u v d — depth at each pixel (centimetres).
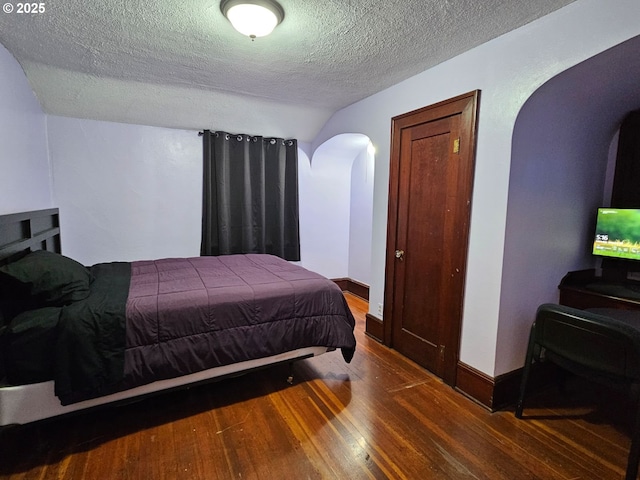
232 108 340
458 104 220
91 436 181
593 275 249
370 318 321
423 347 261
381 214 301
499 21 179
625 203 239
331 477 157
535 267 217
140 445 175
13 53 226
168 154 363
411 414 204
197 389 229
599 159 242
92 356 164
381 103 294
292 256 433
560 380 232
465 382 224
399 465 165
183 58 232
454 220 228
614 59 164
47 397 163
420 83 252
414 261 266
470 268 220
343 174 463
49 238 285
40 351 159
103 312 173
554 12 169
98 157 335
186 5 168
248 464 164
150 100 312
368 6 166
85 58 234
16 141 235
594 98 208
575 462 167
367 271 441
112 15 178
